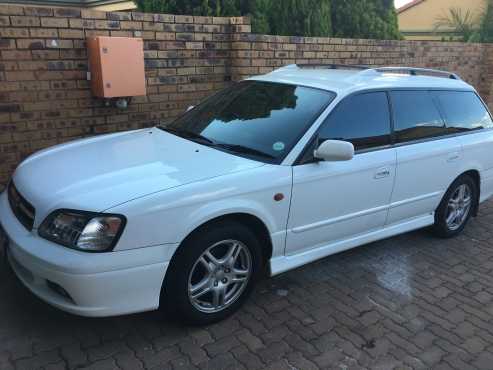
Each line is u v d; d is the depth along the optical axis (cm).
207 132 396
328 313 362
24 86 482
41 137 506
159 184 300
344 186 381
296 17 742
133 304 291
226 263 329
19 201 321
